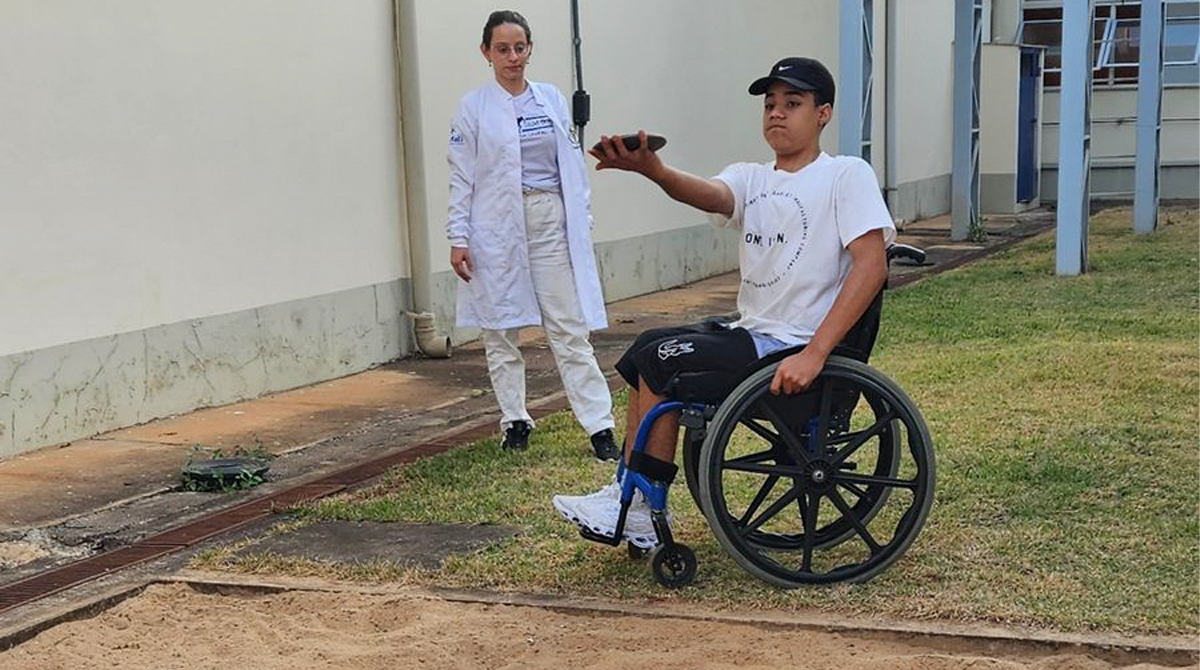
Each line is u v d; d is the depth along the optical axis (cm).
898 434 446
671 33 1288
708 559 451
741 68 1438
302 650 390
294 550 477
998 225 1897
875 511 443
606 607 411
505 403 614
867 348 418
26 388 639
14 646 400
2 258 625
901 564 438
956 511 491
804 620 395
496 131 588
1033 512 489
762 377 401
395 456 625
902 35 1953
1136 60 2233
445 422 712
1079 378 721
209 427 703
